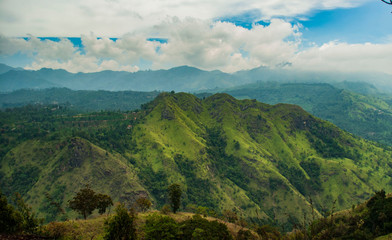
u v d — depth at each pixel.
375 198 105.69
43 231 54.62
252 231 105.31
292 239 84.56
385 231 77.50
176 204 104.62
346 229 86.12
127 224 50.12
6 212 45.50
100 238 58.88
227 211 129.88
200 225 73.62
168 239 62.00
